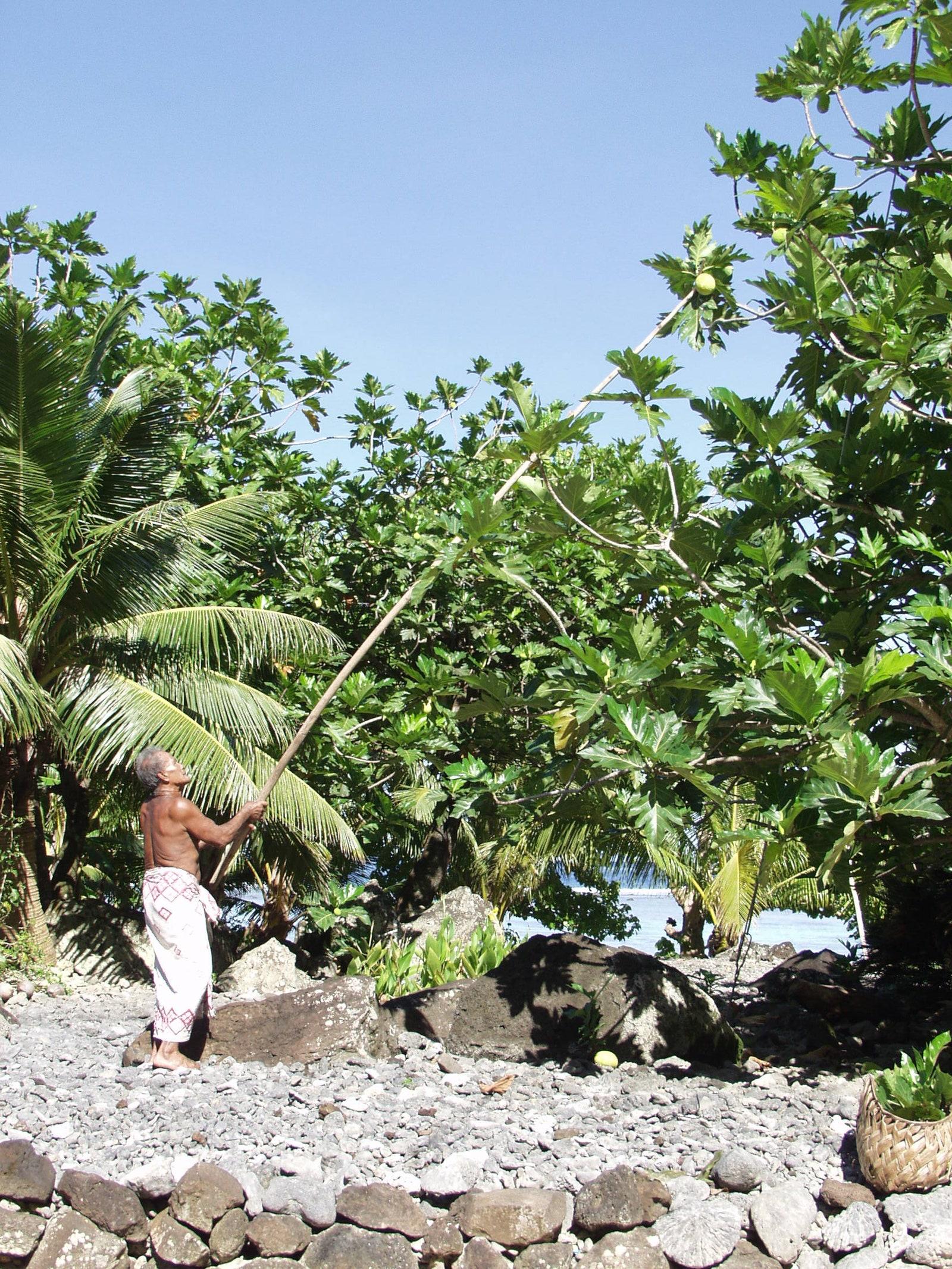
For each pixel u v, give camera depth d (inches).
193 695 416.8
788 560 243.1
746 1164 185.9
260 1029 256.4
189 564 415.5
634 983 269.6
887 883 329.7
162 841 254.4
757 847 534.9
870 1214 174.9
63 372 386.0
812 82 285.3
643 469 496.1
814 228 252.7
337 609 484.4
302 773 423.2
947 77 263.0
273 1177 189.5
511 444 243.1
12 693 358.3
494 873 574.6
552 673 237.5
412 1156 197.0
